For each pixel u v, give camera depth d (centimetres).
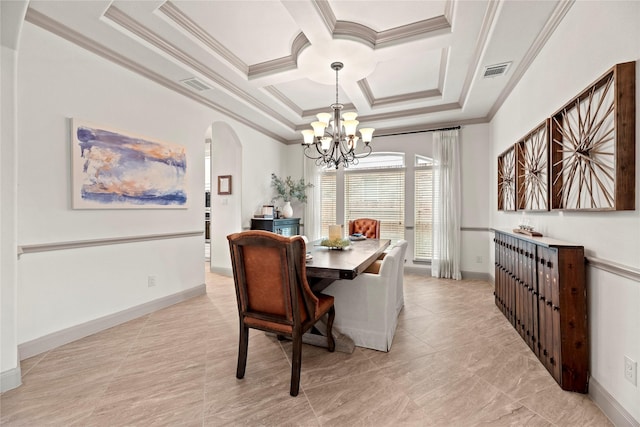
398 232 523
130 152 292
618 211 154
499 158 388
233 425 151
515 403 169
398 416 158
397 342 247
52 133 234
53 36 234
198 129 380
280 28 269
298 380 176
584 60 186
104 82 270
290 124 530
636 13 142
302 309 188
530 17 219
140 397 173
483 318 300
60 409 162
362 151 548
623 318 150
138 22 245
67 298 245
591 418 156
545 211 239
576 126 197
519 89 309
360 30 263
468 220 472
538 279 215
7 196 179
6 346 179
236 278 190
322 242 318
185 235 362
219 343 246
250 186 500
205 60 306
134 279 301
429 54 314
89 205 257
